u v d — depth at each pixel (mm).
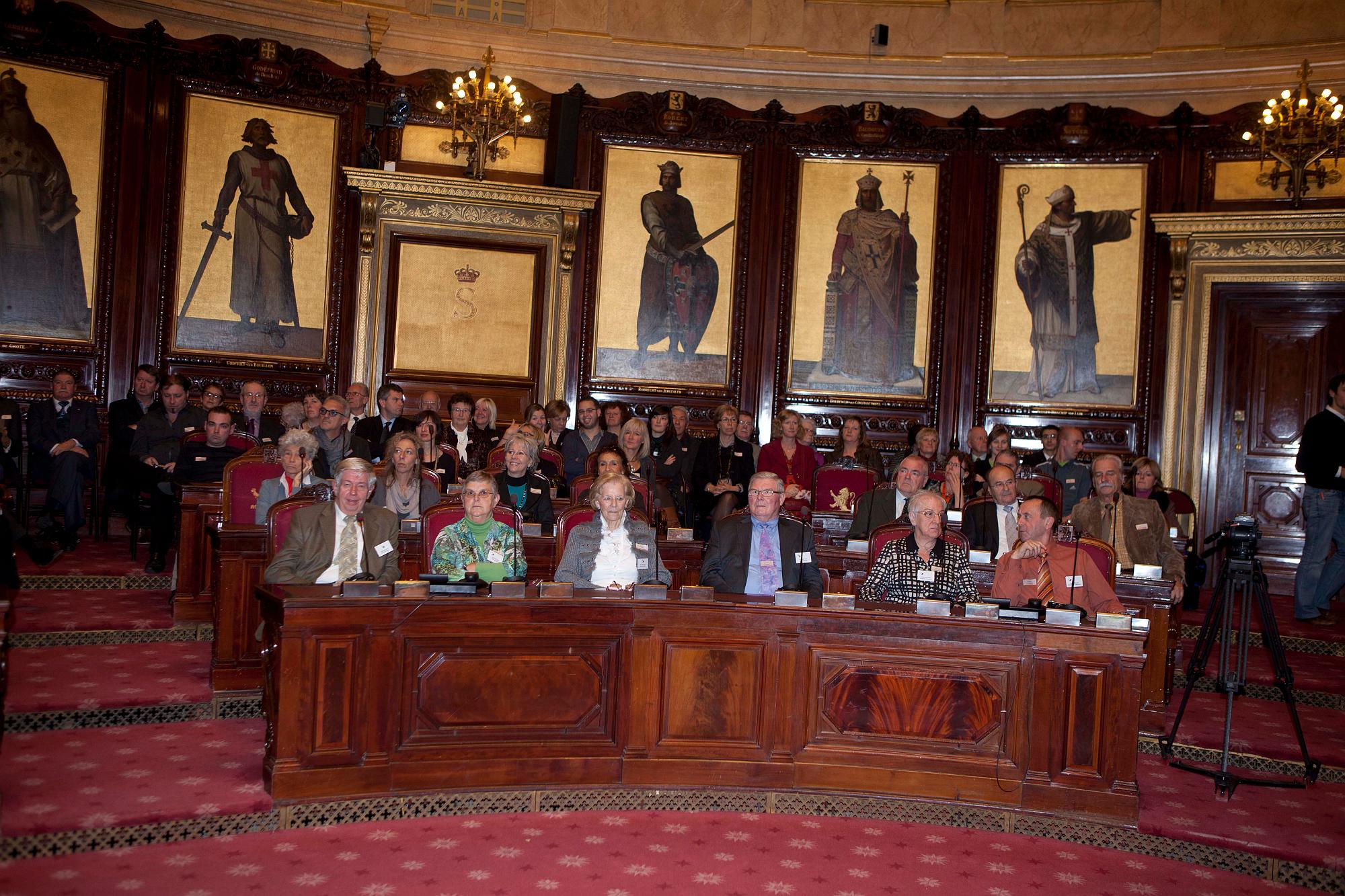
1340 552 7691
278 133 10414
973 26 11188
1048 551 5422
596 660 4605
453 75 10930
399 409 8742
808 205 11227
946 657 4617
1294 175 9734
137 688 5340
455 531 5277
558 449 9172
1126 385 10742
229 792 4242
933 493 5270
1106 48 10922
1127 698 4500
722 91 11258
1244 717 6027
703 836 4246
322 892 3590
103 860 3801
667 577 5441
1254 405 10375
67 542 8266
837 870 3988
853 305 11195
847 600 4734
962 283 11086
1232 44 10562
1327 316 10164
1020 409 10891
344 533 5055
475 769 4457
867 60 11180
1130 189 10773
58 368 9625
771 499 5324
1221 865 4305
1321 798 4934
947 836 4406
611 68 11172
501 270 10867
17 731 4906
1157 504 6609
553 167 10820
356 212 10648
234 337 10266
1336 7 10227
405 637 4379
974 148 11078
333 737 4262
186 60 10078
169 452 8367
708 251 11227
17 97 9500
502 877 3771
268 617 4594
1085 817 4492
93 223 9781
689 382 11203
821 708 4668
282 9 10344
